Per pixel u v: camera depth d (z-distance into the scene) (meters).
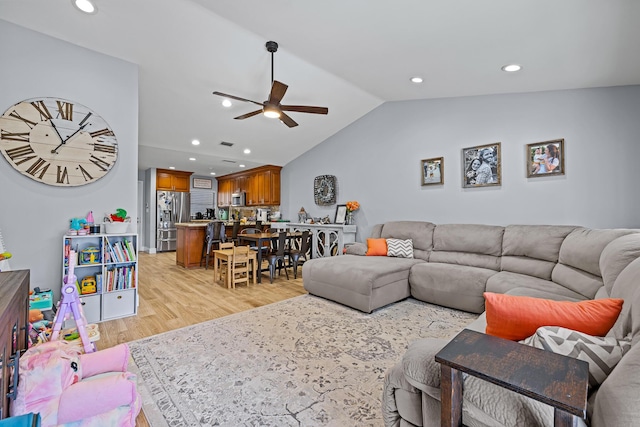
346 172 5.50
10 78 2.59
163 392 1.76
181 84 3.68
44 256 2.75
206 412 1.60
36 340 1.78
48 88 2.75
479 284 3.03
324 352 2.26
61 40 2.82
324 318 2.98
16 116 2.61
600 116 3.04
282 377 1.92
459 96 4.04
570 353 0.94
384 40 2.71
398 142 4.73
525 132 3.52
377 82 3.82
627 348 0.91
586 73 2.77
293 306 3.35
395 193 4.77
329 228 5.34
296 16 2.49
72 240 2.86
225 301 3.55
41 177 2.72
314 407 1.64
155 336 2.54
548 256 2.93
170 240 7.91
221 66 3.39
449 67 3.10
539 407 0.84
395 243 4.19
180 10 2.52
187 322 2.87
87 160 2.93
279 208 7.09
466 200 4.01
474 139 3.93
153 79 3.56
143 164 7.11
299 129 5.34
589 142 3.10
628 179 2.90
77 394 1.10
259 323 2.84
